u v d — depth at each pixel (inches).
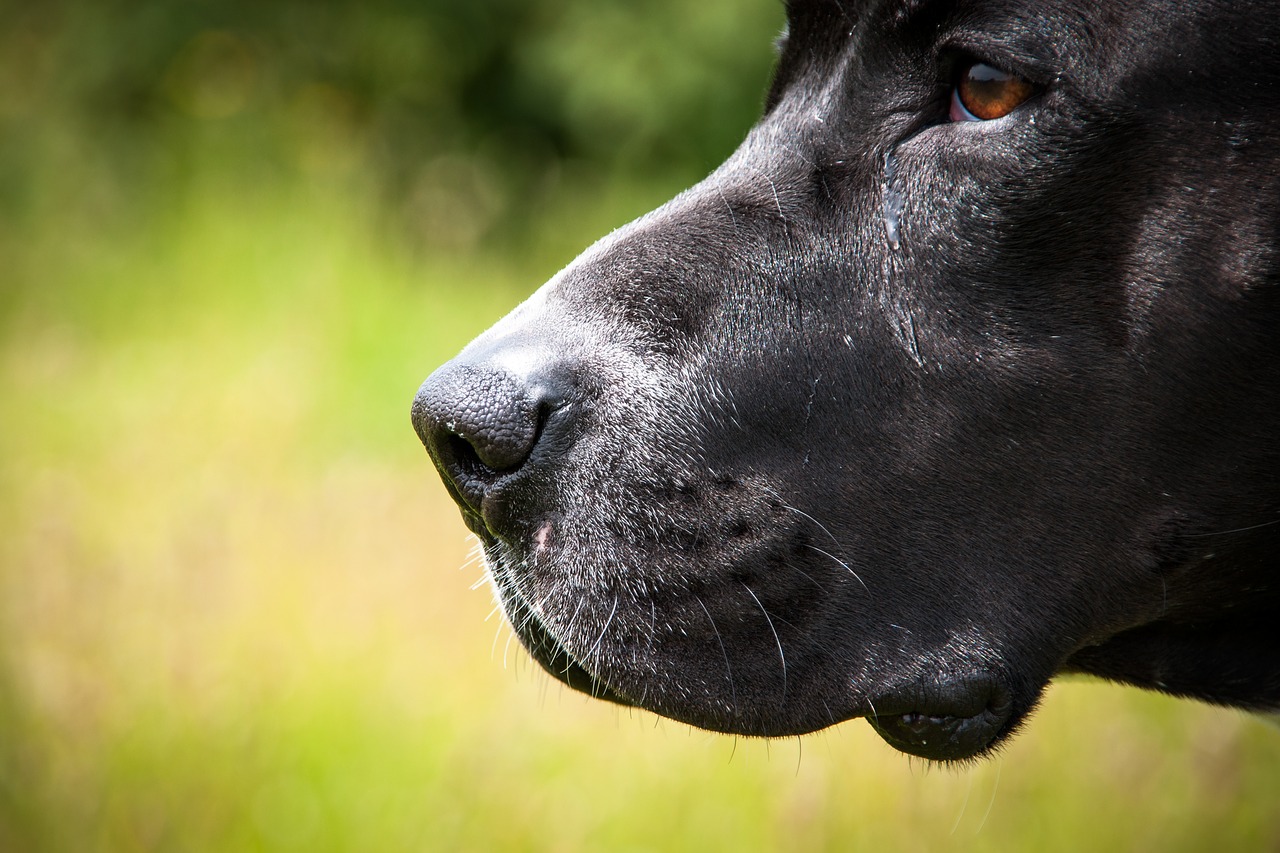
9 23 552.7
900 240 123.9
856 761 210.7
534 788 206.7
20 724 211.6
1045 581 126.3
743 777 208.5
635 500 125.0
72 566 251.4
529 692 226.4
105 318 380.8
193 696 215.9
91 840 196.9
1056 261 120.3
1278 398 121.4
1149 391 121.5
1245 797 205.8
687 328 127.1
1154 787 207.9
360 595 245.6
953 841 199.8
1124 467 123.6
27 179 460.1
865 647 127.1
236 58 564.7
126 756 208.1
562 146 611.2
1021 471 124.0
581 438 125.0
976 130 120.7
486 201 544.1
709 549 125.6
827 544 125.7
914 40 123.0
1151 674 142.9
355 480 293.6
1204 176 117.4
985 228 120.5
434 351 366.0
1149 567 127.4
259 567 250.8
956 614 126.4
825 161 128.4
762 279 127.1
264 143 463.5
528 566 128.2
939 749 130.8
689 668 127.3
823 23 133.0
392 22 586.2
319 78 578.2
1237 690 141.4
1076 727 217.6
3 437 309.6
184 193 442.6
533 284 474.3
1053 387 121.9
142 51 550.9
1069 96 116.7
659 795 205.9
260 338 363.6
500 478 124.7
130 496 282.2
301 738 211.9
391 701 220.4
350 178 462.6
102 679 218.7
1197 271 118.6
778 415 125.5
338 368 352.5
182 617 237.3
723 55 566.3
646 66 567.5
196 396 330.3
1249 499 125.0
